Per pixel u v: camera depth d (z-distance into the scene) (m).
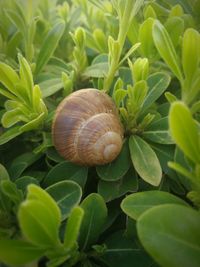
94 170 0.12
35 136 0.12
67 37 0.16
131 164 0.11
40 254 0.08
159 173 0.10
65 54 0.16
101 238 0.11
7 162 0.13
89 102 0.11
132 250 0.10
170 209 0.08
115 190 0.11
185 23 0.13
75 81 0.13
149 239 0.08
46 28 0.15
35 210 0.08
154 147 0.11
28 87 0.11
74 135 0.11
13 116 0.11
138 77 0.11
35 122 0.11
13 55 0.14
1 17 0.15
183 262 0.08
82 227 0.10
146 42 0.12
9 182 0.10
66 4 0.16
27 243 0.08
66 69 0.14
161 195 0.09
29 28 0.13
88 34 0.14
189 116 0.08
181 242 0.08
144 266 0.10
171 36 0.12
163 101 0.13
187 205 0.09
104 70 0.13
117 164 0.11
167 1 0.13
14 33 0.15
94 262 0.10
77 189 0.10
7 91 0.13
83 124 0.11
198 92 0.11
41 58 0.13
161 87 0.12
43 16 0.17
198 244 0.08
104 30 0.16
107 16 0.14
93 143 0.11
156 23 0.10
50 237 0.08
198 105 0.10
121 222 0.11
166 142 0.11
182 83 0.10
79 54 0.13
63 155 0.11
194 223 0.08
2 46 0.14
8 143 0.13
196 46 0.09
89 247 0.10
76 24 0.17
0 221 0.10
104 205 0.10
